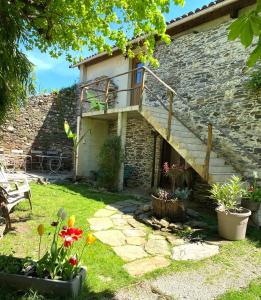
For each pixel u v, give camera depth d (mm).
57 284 2559
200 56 7605
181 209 5301
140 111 7371
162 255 3883
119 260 3629
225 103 6883
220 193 4871
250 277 3393
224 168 6348
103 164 8367
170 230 4867
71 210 5816
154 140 9000
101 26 4090
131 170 9867
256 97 6219
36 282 2572
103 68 11539
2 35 2805
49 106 12008
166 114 7820
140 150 9648
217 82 7113
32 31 3645
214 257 3893
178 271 3438
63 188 8156
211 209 6582
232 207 4734
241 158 6445
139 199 7277
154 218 5266
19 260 2838
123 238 4422
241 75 6555
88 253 3752
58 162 12109
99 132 10586
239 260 3846
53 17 3699
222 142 6902
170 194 5496
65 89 12406
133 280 3152
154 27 3971
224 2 6297
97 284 2984
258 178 5992
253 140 6234
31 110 11578
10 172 10422
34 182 8875
